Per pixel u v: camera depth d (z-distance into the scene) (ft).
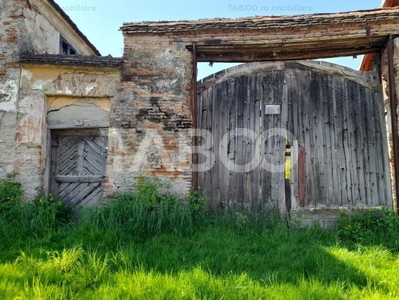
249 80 24.91
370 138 23.67
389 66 22.31
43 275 13.73
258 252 17.53
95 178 24.43
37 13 26.58
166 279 13.44
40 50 27.25
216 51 24.35
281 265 15.76
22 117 23.62
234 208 23.68
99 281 13.56
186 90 23.65
